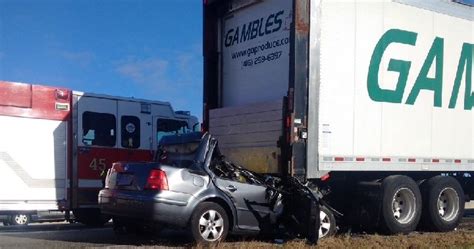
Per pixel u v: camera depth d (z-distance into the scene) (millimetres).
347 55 9734
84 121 12484
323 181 9836
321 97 9406
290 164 9039
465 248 8719
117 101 13078
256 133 9766
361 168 9859
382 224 9953
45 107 11922
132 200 8391
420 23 10758
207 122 10992
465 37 11516
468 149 11469
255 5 10508
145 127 13516
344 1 9703
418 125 10680
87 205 12359
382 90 10172
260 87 10266
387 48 10266
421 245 8742
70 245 8680
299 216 9125
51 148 11938
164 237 9766
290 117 9086
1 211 11383
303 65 9211
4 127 11375
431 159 10852
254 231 9062
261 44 10305
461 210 11117
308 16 9289
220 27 11281
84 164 12383
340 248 8438
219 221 8633
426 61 10828
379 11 10156
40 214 12711
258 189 9109
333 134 9531
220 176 8969
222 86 11188
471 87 11594
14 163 11445
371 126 10016
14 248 8391
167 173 8328
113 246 8500
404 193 10297
